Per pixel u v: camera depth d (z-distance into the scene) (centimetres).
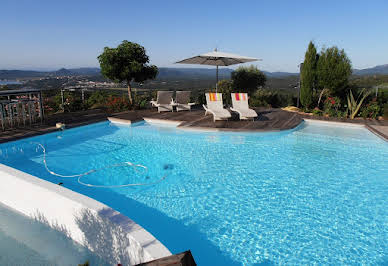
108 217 312
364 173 602
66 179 567
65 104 1281
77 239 363
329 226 398
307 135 921
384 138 843
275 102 1580
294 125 976
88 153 740
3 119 890
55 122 1002
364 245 354
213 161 679
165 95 1210
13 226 406
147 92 1476
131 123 1055
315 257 331
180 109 1250
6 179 442
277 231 386
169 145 816
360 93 1202
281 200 478
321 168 632
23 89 921
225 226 399
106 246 322
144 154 732
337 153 741
